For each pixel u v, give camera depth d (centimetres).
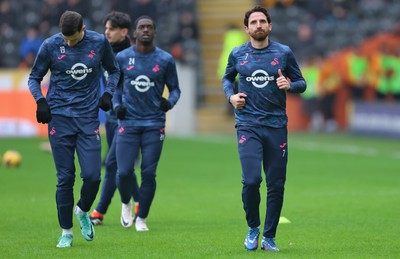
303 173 5612
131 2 9288
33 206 4100
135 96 3378
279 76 2850
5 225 3528
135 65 3375
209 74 10175
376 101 8644
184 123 8956
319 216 3781
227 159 6500
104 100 2956
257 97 2862
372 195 4525
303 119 9212
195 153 6919
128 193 3444
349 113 9000
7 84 8219
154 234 3291
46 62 2928
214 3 10688
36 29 9594
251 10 2870
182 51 9656
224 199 4391
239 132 2880
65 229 2986
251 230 2917
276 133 2867
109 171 3534
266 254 2822
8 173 5484
